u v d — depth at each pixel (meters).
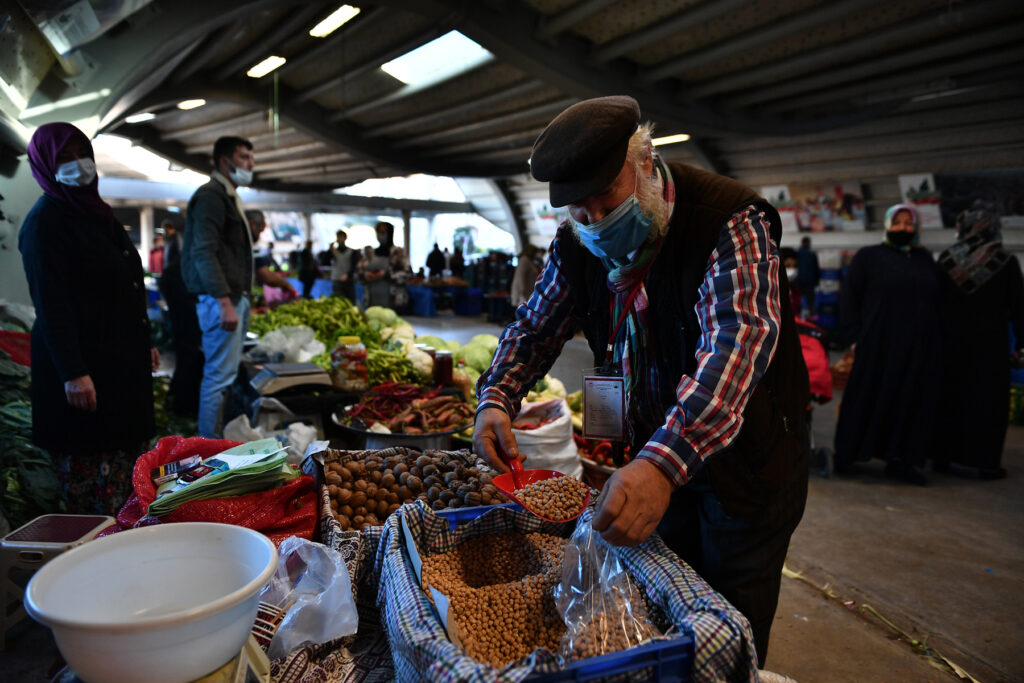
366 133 9.92
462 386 3.83
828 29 5.92
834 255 12.43
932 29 5.64
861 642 2.42
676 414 1.04
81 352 2.32
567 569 1.23
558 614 1.22
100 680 0.85
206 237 3.57
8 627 1.98
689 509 1.44
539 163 1.13
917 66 7.08
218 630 0.89
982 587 2.81
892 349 4.04
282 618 1.32
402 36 6.12
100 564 1.02
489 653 1.13
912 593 2.76
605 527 0.96
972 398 4.14
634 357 1.38
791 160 12.20
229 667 0.97
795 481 1.34
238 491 1.61
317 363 3.94
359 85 8.02
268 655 1.28
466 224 33.16
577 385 6.94
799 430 1.34
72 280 2.29
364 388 3.53
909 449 4.10
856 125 10.45
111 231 2.48
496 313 13.54
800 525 3.47
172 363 7.03
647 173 1.20
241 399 4.22
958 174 10.52
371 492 1.88
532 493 1.36
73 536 1.95
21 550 1.89
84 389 2.28
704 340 1.14
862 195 11.95
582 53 6.35
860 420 4.18
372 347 4.66
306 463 1.98
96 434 2.40
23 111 3.42
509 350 1.57
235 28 5.55
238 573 1.07
